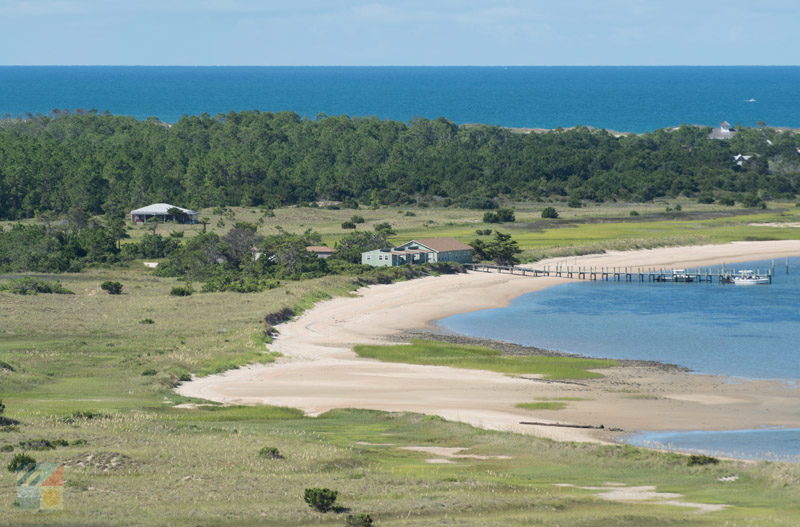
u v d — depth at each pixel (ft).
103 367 463.83
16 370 443.32
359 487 261.03
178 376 453.58
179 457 291.17
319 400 416.46
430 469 293.23
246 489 254.88
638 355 517.55
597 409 399.24
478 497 252.21
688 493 270.87
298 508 235.81
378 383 450.30
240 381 453.17
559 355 519.60
